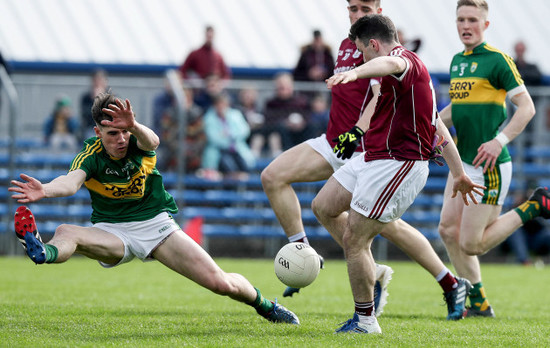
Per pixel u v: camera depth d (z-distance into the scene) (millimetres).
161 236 16688
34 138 45000
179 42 56188
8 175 42906
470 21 21156
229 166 44750
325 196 18250
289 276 16984
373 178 15797
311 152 21328
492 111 21047
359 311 16422
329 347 14109
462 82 21297
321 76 44812
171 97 42969
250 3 61062
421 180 16078
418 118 15664
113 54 54031
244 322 18062
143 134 15734
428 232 45312
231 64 54594
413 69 15391
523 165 45375
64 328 16344
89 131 44500
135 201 16781
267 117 44688
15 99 41031
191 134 43875
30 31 55156
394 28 15977
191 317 19094
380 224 16031
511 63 20844
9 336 15102
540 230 44250
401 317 20719
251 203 45375
